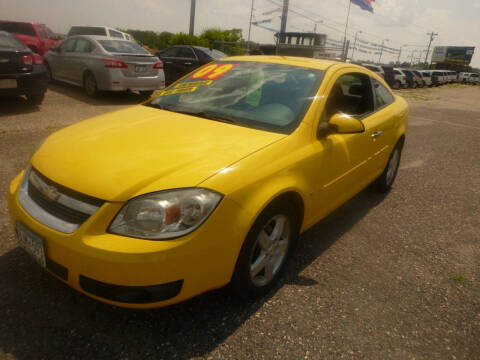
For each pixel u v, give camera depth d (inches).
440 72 1552.7
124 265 70.4
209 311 92.7
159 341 82.5
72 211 76.7
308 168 100.7
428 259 127.6
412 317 98.0
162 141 91.2
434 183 206.4
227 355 80.5
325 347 85.1
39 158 90.0
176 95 126.9
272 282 101.7
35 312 87.4
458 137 342.6
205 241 75.7
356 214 158.6
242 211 80.5
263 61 132.9
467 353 88.0
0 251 108.3
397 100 180.2
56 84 423.8
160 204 73.2
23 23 584.1
